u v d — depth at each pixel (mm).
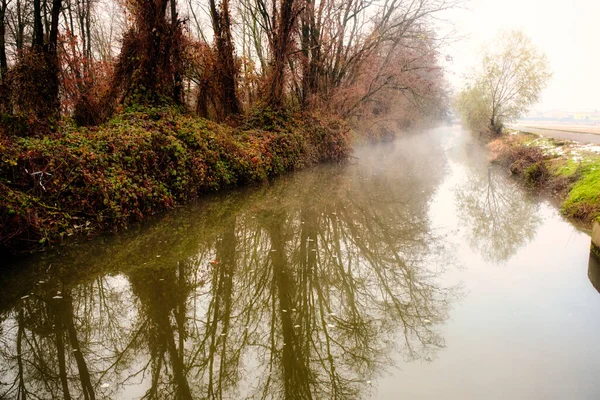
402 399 3867
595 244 7008
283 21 16688
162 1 12125
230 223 9633
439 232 9945
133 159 9102
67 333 5008
